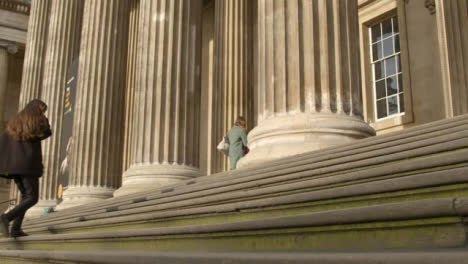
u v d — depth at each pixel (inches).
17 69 1406.3
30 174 259.1
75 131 596.7
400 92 560.1
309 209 141.9
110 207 344.8
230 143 424.8
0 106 1290.6
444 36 417.7
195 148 448.5
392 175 139.2
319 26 281.9
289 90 279.6
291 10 285.9
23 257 208.5
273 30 291.1
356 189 124.4
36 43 885.2
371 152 180.1
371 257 74.4
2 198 1229.7
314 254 83.5
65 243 241.4
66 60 761.0
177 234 155.2
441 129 189.8
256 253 94.6
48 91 756.6
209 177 311.0
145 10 472.1
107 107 598.9
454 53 408.5
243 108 611.2
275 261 87.1
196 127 454.0
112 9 622.8
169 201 272.4
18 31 1301.7
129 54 817.5
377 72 590.6
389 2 571.8
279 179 198.7
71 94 635.5
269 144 273.0
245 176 247.8
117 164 596.4
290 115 275.4
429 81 515.2
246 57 630.5
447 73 411.2
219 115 618.8
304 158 232.7
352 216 99.1
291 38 283.4
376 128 565.6
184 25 462.9
